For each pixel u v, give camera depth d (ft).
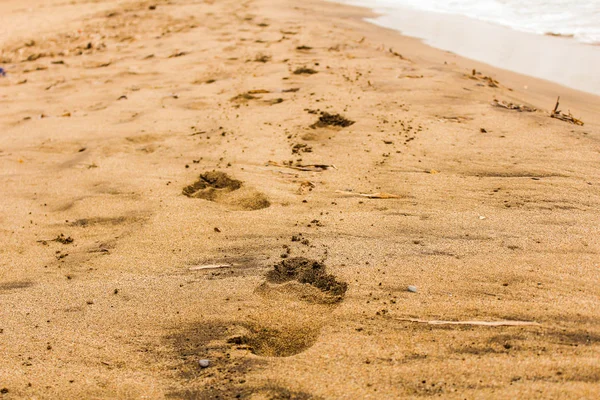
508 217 11.47
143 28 34.40
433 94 19.60
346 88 20.89
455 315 8.54
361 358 7.84
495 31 31.53
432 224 11.46
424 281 9.48
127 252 11.44
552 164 13.71
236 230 11.89
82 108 21.49
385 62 24.64
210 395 7.41
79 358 8.35
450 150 15.01
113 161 15.94
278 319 8.95
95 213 13.19
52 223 12.92
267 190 13.51
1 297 10.18
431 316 8.57
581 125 16.35
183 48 29.50
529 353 7.55
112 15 38.06
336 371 7.64
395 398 7.05
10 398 7.59
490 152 14.69
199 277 10.28
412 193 12.92
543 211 11.59
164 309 9.40
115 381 7.83
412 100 19.15
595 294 8.66
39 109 21.90
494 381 7.13
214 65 25.86
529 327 8.07
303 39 29.55
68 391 7.68
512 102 18.80
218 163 15.12
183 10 38.29
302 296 9.48
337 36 30.09
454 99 19.03
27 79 26.53
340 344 8.19
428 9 38.42
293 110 18.80
